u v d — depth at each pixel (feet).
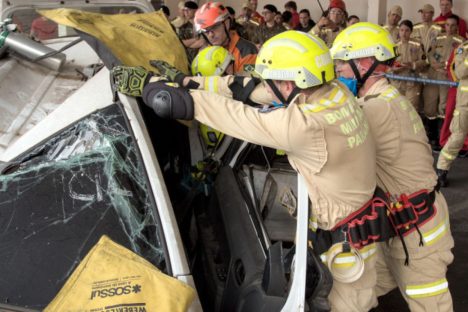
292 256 7.66
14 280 6.48
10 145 7.63
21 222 6.72
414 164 8.93
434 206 9.16
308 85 7.25
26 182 6.92
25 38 8.84
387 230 8.13
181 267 6.54
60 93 8.51
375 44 9.05
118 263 6.45
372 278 8.46
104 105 7.60
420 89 27.96
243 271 8.32
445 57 27.45
